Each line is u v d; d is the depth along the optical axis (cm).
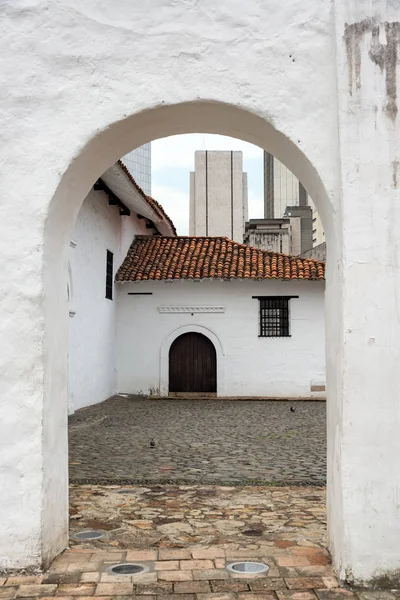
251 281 1973
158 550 467
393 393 405
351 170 411
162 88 435
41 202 430
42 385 427
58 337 466
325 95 435
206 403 1792
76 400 1512
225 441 1052
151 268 1994
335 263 437
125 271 1970
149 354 1980
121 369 1980
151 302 1988
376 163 411
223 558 448
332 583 401
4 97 435
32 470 421
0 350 425
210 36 437
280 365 1962
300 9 438
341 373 413
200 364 1984
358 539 399
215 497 644
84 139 432
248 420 1373
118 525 540
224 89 436
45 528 427
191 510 591
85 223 1570
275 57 438
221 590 388
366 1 417
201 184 3262
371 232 409
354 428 404
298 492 668
